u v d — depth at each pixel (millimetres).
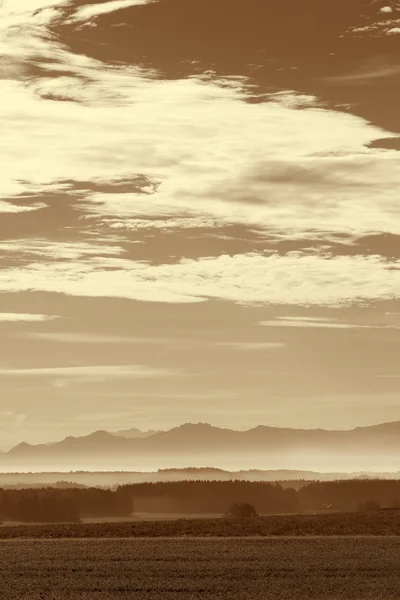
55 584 86500
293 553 110500
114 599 78125
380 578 90125
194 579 89562
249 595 80250
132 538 134125
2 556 108062
